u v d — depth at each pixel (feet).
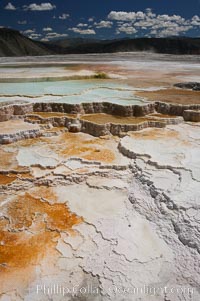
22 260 28.40
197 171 37.55
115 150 46.83
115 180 39.70
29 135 51.62
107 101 61.46
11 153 45.98
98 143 49.70
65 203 35.86
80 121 55.26
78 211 34.53
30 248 29.68
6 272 27.25
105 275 27.14
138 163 41.22
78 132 54.65
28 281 26.61
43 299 25.35
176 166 38.70
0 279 26.63
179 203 32.19
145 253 28.99
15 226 32.37
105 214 33.99
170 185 35.47
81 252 29.27
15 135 50.16
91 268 27.78
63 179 39.68
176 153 42.65
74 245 29.99
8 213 34.14
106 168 41.55
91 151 46.55
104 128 52.29
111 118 56.70
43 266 27.91
